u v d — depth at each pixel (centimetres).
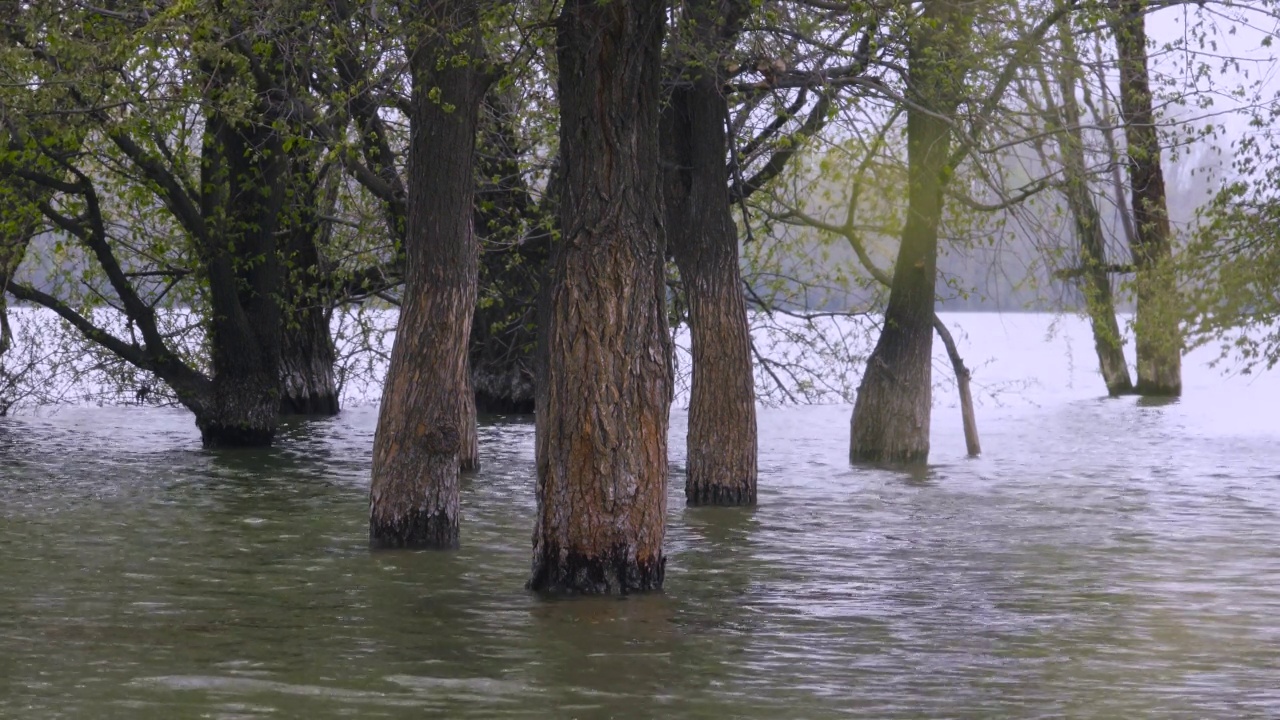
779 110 1980
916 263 2420
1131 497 2048
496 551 1526
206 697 961
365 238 2819
